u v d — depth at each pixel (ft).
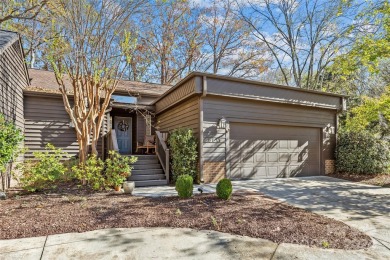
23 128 31.12
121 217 14.21
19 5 36.09
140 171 26.43
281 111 30.68
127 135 41.83
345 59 30.99
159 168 27.89
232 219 13.87
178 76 67.46
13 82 26.48
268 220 13.79
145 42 56.29
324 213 15.83
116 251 10.43
